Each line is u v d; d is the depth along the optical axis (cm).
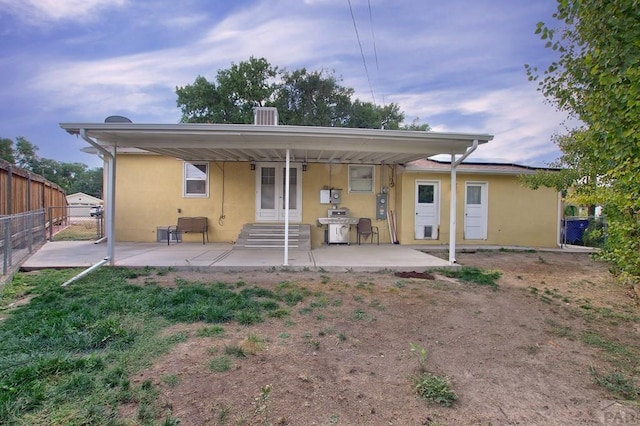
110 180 683
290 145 692
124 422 218
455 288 579
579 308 487
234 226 1074
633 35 277
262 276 642
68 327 359
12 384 251
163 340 344
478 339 372
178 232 1058
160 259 754
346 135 632
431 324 413
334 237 1051
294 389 264
